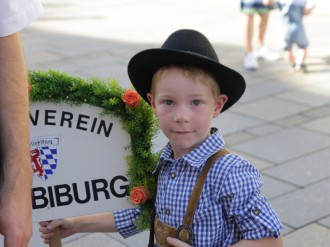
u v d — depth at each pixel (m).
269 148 4.50
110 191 2.05
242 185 1.80
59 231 2.14
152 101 1.94
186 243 1.83
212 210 1.82
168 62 1.82
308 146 4.52
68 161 2.02
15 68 1.53
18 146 1.52
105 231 2.17
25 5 1.56
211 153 1.86
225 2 10.53
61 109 1.99
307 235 3.28
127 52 7.41
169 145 1.99
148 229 2.10
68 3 10.92
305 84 6.08
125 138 2.03
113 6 10.53
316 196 3.71
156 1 10.86
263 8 6.75
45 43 7.90
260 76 6.39
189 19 9.34
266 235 1.78
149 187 2.03
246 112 5.29
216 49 7.52
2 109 1.52
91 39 8.11
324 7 9.34
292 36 6.46
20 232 1.49
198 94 1.81
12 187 1.50
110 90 1.98
